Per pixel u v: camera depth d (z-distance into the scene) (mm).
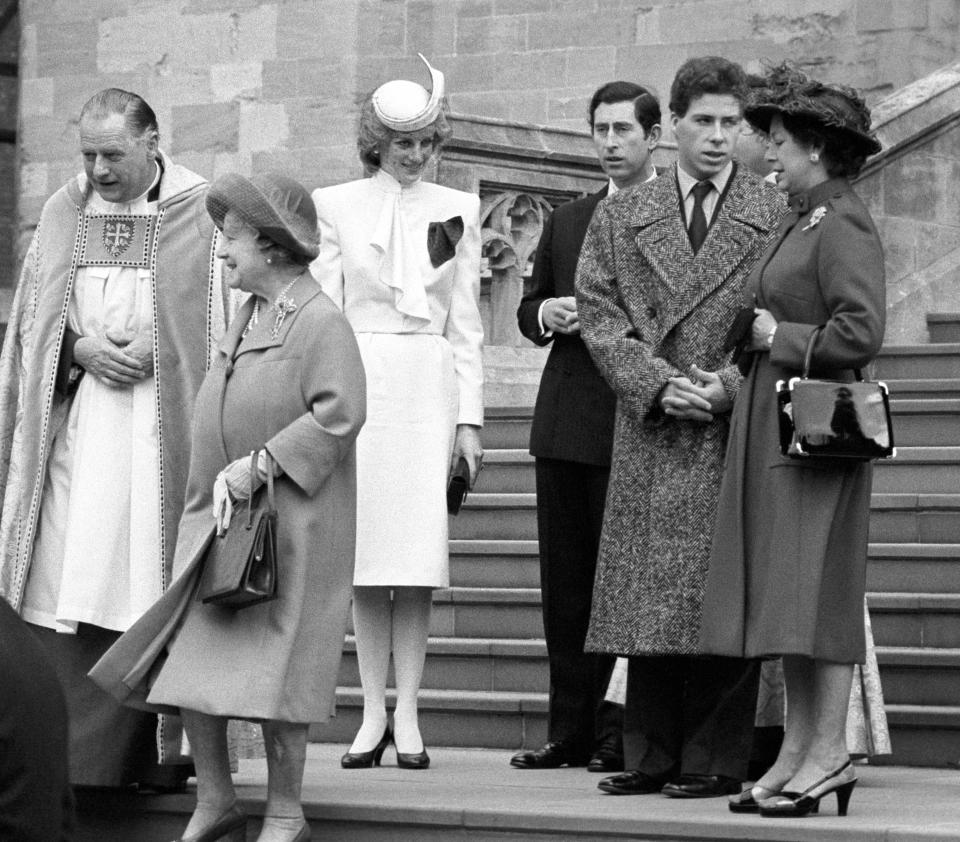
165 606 8109
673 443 8992
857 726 9562
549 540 10383
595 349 9141
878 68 19375
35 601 9086
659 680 9023
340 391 8039
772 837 7617
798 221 8383
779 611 8039
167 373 9023
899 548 11930
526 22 21000
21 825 6191
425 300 10250
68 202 9289
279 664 7879
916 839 7363
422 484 10164
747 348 8336
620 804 8438
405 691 10188
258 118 22250
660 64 20312
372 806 8336
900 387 13914
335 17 21891
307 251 8242
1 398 9195
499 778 9648
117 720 8867
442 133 10422
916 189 16344
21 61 23484
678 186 9281
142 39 22797
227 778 8289
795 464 8133
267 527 7898
